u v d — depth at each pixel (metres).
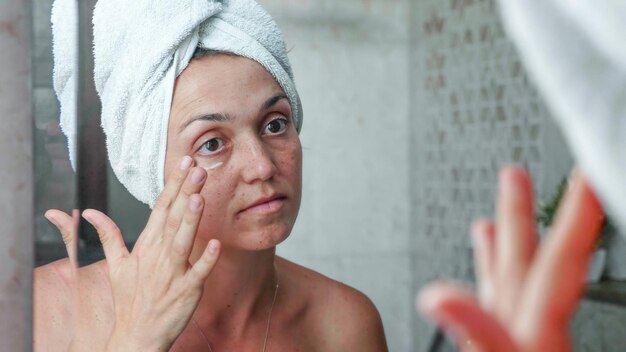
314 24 2.24
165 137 0.70
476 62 2.08
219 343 0.76
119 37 0.69
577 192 0.15
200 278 0.59
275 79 0.71
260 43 0.71
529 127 1.89
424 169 2.32
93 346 0.67
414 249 2.38
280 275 0.83
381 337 0.87
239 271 0.74
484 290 0.16
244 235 0.69
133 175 0.73
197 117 0.68
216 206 0.68
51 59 0.62
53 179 0.60
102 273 0.70
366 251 2.35
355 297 0.86
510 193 0.16
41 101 0.59
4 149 0.40
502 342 0.14
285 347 0.79
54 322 0.68
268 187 0.68
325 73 2.27
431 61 2.27
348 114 2.30
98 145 0.73
